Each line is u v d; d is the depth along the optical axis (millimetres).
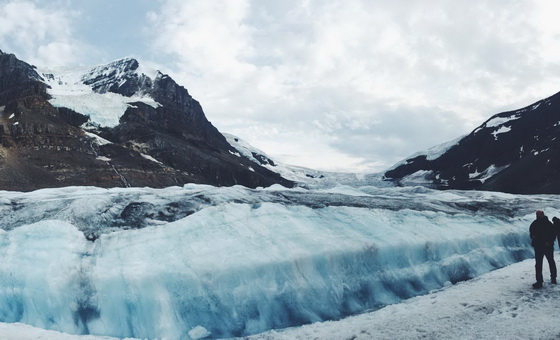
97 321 12164
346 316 13633
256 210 16297
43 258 13180
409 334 10531
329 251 14891
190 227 14625
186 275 12703
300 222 16359
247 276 13289
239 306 12789
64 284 12477
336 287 14469
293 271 13992
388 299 15000
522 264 18469
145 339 11781
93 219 14727
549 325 10195
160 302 12211
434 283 16547
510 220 23984
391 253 16438
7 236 14258
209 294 12664
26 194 19641
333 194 22172
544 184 92125
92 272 12750
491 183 112312
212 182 109125
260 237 14867
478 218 22656
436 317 11586
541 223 13438
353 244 15664
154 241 13859
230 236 14547
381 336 10617
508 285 14148
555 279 13617
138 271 12648
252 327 12531
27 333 11219
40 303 12453
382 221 18469
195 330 11969
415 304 13531
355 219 17938
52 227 14062
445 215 21312
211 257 13414
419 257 17188
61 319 12227
